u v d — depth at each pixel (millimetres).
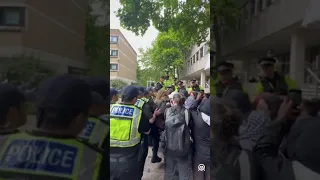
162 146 2033
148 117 1824
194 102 1917
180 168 1918
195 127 1885
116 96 1617
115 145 1583
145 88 2105
